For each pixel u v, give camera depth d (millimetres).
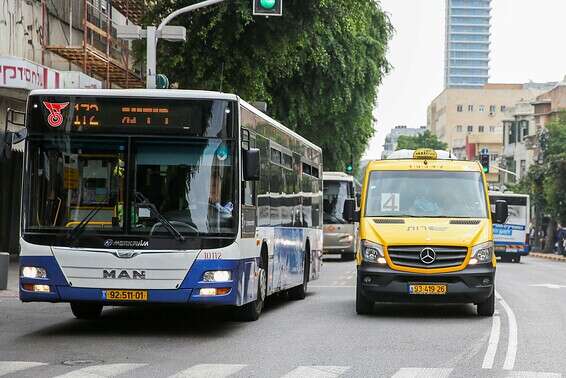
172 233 16078
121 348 15141
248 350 15039
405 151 25266
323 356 14430
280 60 41375
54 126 16422
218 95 16469
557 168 82625
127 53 44406
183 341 16109
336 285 31609
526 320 20078
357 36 52281
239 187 16453
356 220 21797
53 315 20156
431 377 12586
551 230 89500
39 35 36844
